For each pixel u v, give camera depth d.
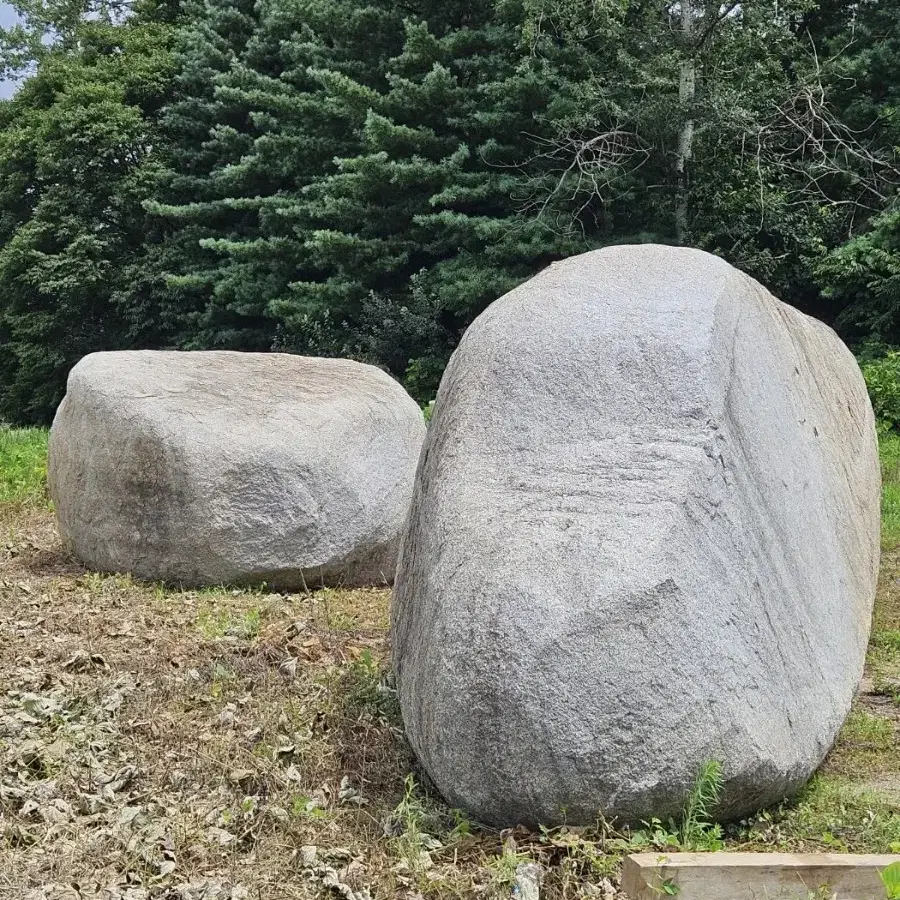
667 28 16.58
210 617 5.37
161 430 5.89
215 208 21.50
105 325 24.42
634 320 3.66
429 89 17.92
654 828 3.08
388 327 18.47
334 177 18.62
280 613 5.50
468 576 3.18
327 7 19.25
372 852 3.20
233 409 6.07
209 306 21.19
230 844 3.29
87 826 3.41
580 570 3.08
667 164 17.48
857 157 16.95
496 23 18.44
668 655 3.03
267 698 4.36
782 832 3.27
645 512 3.19
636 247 4.06
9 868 3.13
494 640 3.05
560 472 3.40
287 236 20.55
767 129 16.48
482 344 3.79
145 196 22.84
